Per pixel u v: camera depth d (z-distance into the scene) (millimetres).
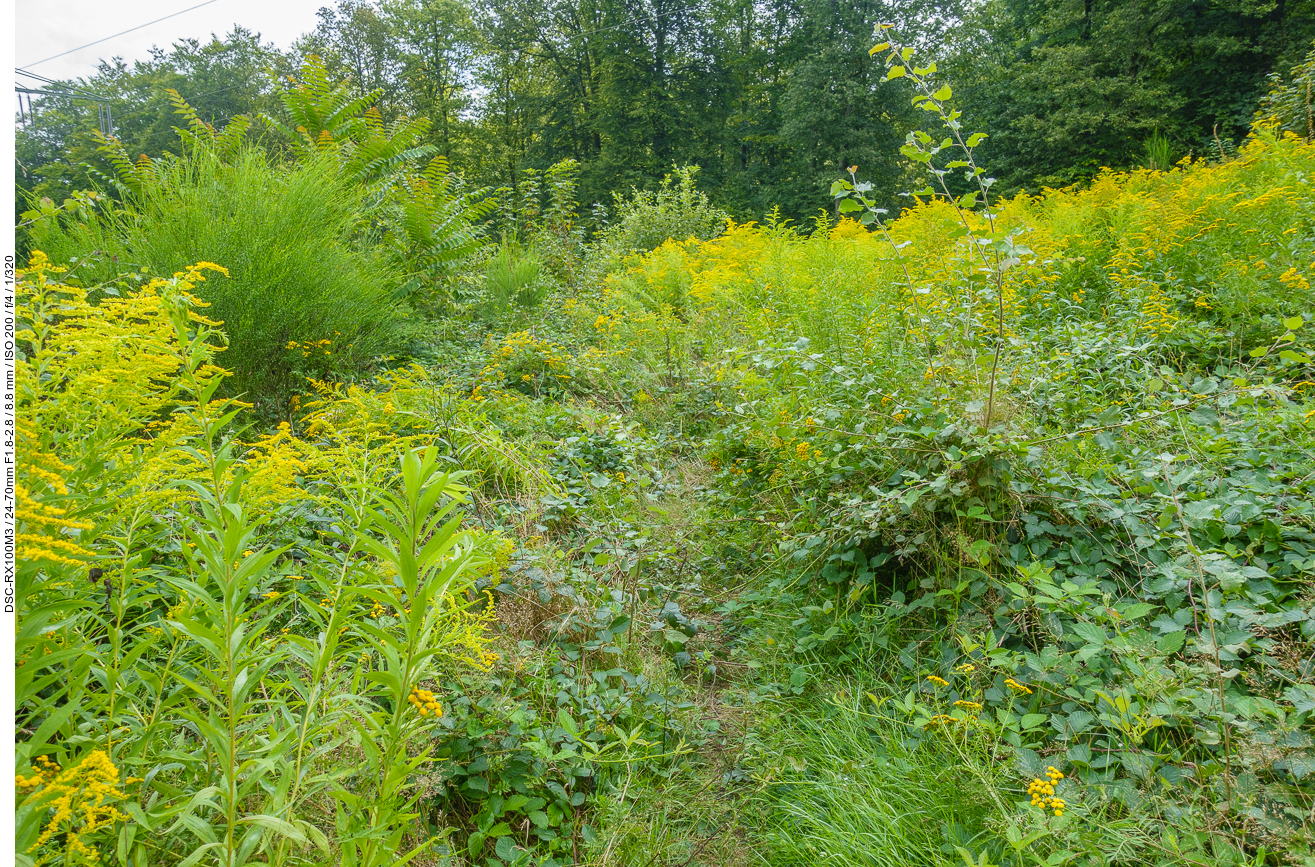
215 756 1268
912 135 3027
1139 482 2803
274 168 5926
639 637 2914
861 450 3148
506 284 8398
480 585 2578
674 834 2080
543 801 2061
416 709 1355
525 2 33625
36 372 1255
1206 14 19031
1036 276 5805
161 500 1426
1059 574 2523
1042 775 1933
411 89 35062
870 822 1989
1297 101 9633
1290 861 1598
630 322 7492
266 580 2168
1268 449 2955
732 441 4309
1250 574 2154
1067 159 20812
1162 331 4633
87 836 1087
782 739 2475
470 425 4020
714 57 32812
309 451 2234
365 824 1306
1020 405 3088
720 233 14633
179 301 1497
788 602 3199
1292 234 5512
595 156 32781
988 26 30219
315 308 4906
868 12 27875
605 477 3967
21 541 996
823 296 5590
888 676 2637
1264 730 1820
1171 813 1740
